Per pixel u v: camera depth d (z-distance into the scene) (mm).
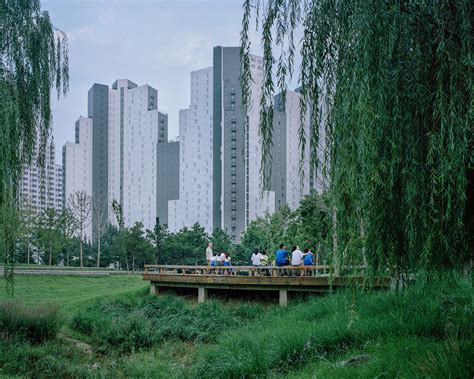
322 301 12438
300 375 7133
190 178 82250
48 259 59375
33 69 11641
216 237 54875
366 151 4871
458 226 4949
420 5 5035
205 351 10727
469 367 5375
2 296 23422
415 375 5566
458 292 8898
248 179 70938
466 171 5117
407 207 5148
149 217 94500
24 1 11516
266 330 11109
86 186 99188
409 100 5062
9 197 10375
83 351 12570
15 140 10477
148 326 14766
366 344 7539
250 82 6250
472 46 4871
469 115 4703
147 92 97500
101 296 20953
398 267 5715
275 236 27953
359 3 5070
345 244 5332
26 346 11469
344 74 5355
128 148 100188
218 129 74125
